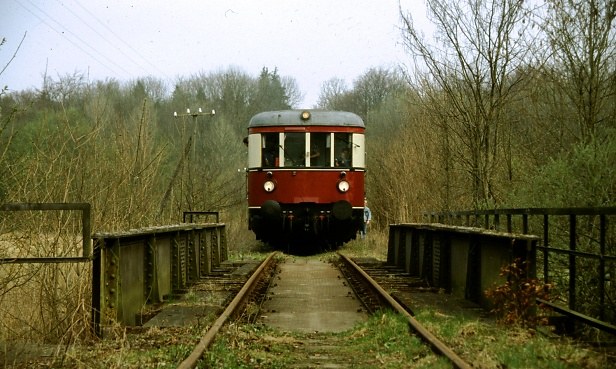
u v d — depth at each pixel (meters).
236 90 76.81
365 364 7.02
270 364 7.05
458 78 18.30
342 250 24.97
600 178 9.80
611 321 8.83
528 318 8.13
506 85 17.64
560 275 10.75
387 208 33.09
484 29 17.59
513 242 8.54
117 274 8.26
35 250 9.32
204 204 27.95
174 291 12.03
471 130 18.22
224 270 17.17
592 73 12.70
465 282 11.25
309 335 8.95
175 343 7.70
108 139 13.43
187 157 27.61
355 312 11.02
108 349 7.37
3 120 8.91
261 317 10.36
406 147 28.55
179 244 12.63
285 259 21.62
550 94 14.41
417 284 13.91
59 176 10.02
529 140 15.33
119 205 12.20
